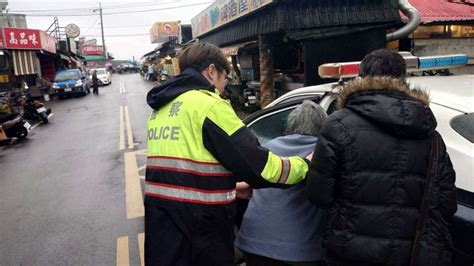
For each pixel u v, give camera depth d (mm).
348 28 7883
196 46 1812
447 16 9211
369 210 1509
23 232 4469
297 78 10312
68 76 23875
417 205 1514
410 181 1499
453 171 1562
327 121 1623
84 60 50656
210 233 1643
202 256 1633
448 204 1521
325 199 1599
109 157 7965
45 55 26547
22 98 15344
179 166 1643
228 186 1666
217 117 1604
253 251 2014
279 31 8172
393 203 1500
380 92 1556
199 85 1747
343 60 7961
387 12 7910
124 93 24844
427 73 3377
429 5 10188
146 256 1732
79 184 6223
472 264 1586
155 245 1677
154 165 1721
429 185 1513
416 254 1480
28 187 6301
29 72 21547
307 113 2016
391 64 1660
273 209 1998
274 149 2018
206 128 1603
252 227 2043
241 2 9664
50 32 34875
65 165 7598
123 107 16984
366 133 1524
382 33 7941
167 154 1675
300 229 1921
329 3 7859
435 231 1512
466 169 1692
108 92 26281
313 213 1921
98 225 4508
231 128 1601
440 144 1561
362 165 1518
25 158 8555
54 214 4969
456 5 10258
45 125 13453
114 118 13781
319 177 1597
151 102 1818
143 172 6637
